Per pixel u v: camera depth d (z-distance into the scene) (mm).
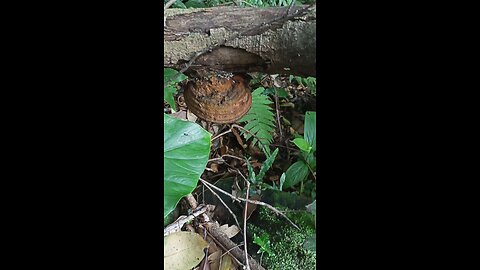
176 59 705
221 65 716
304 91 1143
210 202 914
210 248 817
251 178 930
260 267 792
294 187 969
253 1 1080
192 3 1070
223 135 1045
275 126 1067
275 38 674
